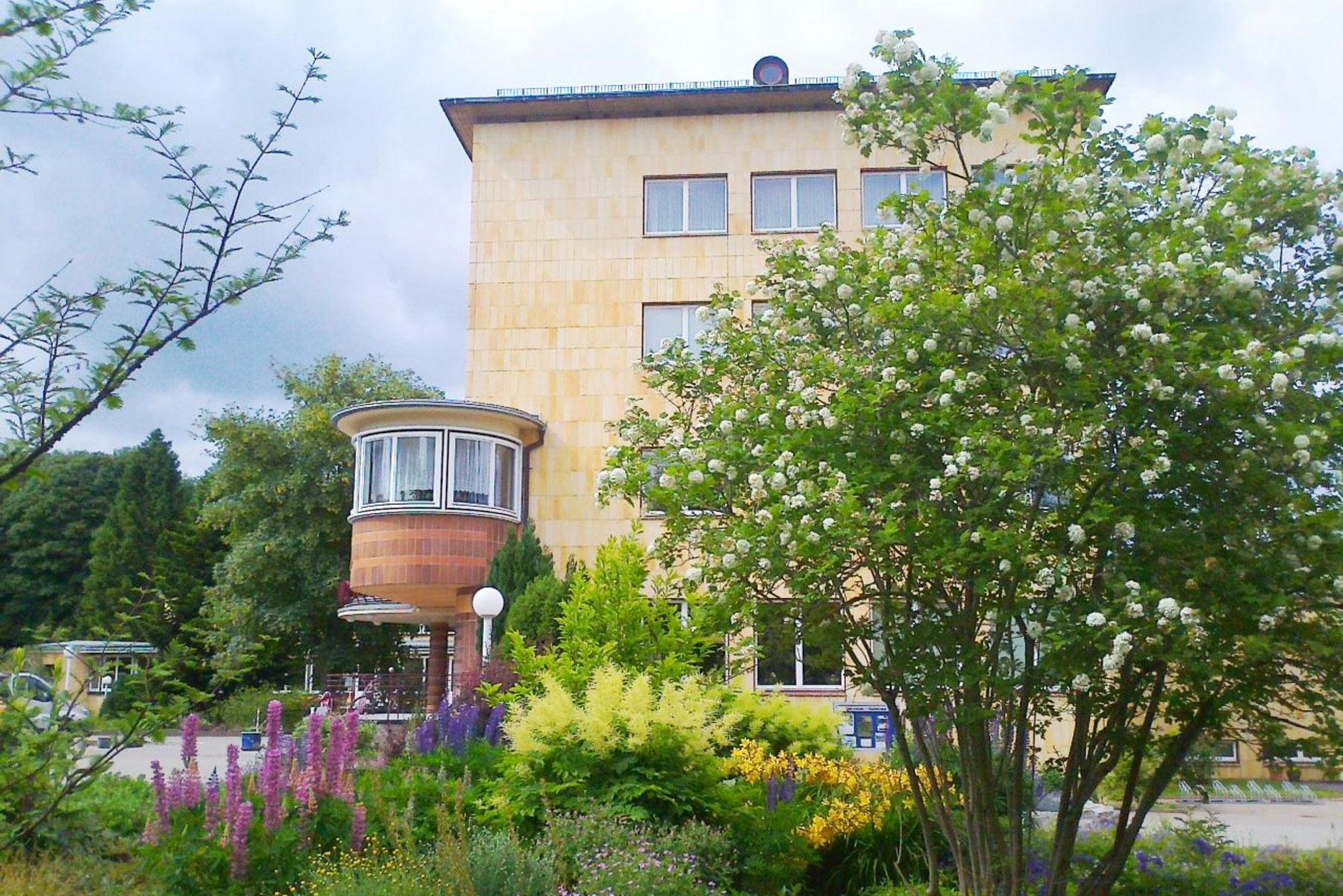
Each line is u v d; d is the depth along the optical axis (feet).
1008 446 17.43
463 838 19.74
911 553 18.94
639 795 23.93
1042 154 20.71
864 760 35.37
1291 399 18.06
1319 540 16.98
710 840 23.09
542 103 63.31
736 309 26.66
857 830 26.76
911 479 19.62
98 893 18.17
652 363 26.96
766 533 18.79
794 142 63.46
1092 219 20.21
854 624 20.36
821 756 31.40
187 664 12.26
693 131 64.03
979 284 19.34
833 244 25.45
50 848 18.79
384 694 70.08
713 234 62.80
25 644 13.16
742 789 26.89
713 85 64.54
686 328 62.34
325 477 93.20
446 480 58.39
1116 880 22.88
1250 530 17.47
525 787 24.41
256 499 93.09
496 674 38.63
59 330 9.32
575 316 62.44
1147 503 18.35
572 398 61.67
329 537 93.15
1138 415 18.48
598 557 34.63
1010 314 18.78
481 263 63.36
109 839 21.09
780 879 24.30
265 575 90.68
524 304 62.75
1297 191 19.63
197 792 20.95
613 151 64.13
